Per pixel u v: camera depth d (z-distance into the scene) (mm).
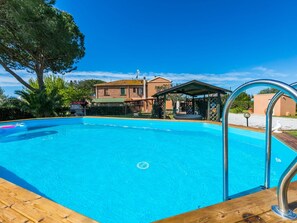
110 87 34469
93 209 3039
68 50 15344
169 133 9016
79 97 26297
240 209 1366
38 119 11430
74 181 4008
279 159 4930
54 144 7043
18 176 4305
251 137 6734
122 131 9672
